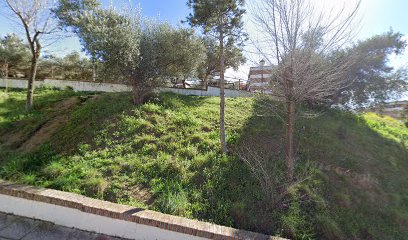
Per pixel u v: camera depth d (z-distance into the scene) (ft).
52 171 13.92
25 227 10.68
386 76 33.63
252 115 26.00
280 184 14.11
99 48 22.21
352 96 33.58
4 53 46.80
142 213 10.91
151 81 26.68
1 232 10.21
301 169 16.57
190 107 27.50
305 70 13.67
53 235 10.37
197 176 14.66
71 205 10.98
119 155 16.37
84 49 25.08
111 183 13.41
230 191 13.65
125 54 22.88
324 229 11.96
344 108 34.40
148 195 12.84
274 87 15.19
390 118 41.27
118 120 21.31
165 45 28.45
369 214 14.16
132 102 26.27
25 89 37.91
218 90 42.24
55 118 23.00
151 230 10.43
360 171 18.38
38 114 23.94
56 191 11.99
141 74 25.59
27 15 24.13
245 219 11.76
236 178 14.78
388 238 12.75
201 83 53.93
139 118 21.85
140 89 25.91
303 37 13.69
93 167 14.85
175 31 29.91
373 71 33.24
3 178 13.19
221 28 19.17
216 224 11.27
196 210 11.96
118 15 24.03
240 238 10.14
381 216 14.25
